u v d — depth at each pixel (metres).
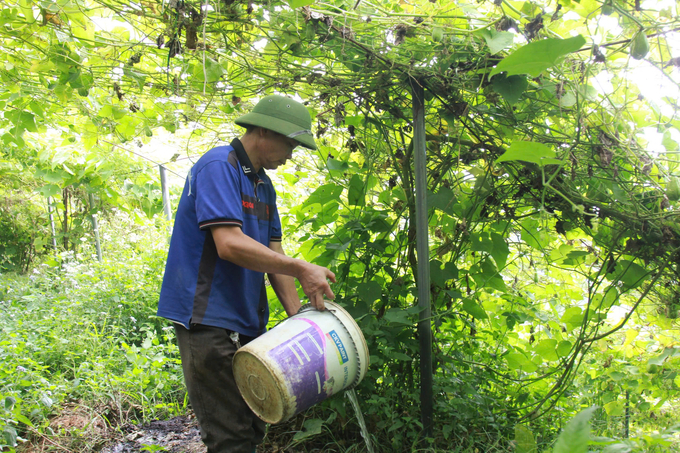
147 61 2.76
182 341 1.93
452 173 2.81
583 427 1.00
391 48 2.20
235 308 1.98
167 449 2.62
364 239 2.78
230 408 1.94
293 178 3.41
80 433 2.68
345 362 1.90
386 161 2.85
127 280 4.64
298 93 2.78
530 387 2.93
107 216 7.92
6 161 6.52
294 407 1.78
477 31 1.97
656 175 2.33
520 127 2.38
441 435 2.53
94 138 3.35
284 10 2.12
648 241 2.32
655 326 3.12
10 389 2.83
